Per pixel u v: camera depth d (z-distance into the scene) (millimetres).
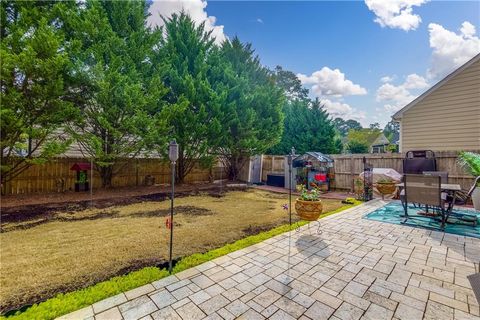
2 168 6152
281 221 5117
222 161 13227
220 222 4996
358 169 9312
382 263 2963
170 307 2064
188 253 3326
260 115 11703
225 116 10336
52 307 1995
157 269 2732
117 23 8398
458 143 8188
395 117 9742
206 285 2428
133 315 1952
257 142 11125
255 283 2475
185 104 8688
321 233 4160
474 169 6098
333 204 7008
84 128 7754
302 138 16266
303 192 4414
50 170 8102
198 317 1941
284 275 2646
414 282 2510
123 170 9820
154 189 9586
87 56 7164
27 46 5625
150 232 4223
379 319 1934
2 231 4223
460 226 4586
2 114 5363
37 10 6629
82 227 4500
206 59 11133
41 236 3957
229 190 10172
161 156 9242
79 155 9219
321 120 16859
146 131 8102
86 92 7547
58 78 6305
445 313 2004
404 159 7719
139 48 8523
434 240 3803
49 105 6406
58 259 3062
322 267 2852
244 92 11414
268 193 9453
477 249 3416
